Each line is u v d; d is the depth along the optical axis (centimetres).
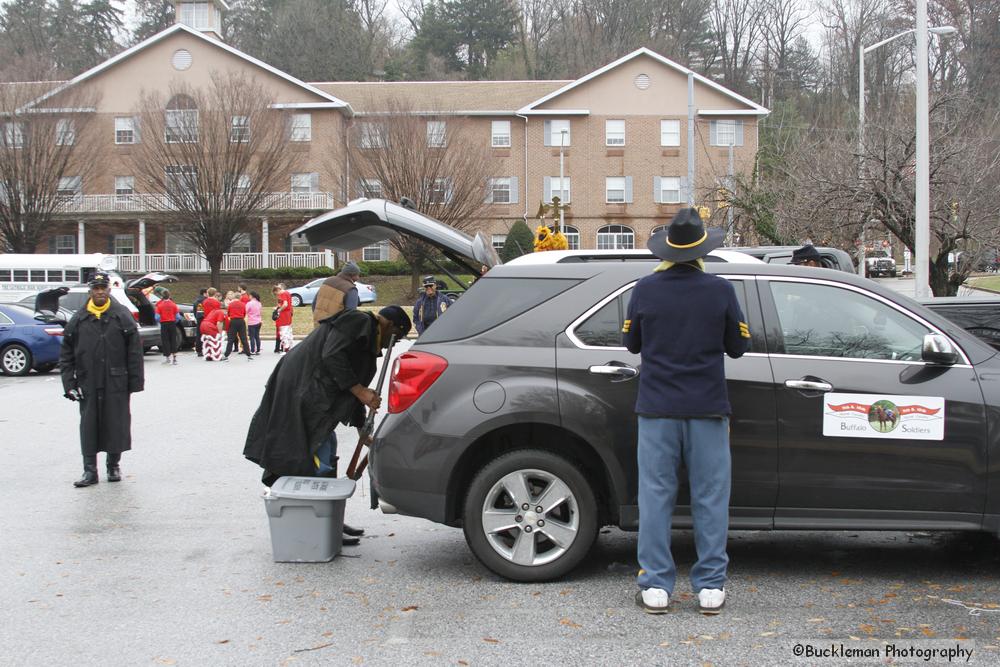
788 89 7231
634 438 522
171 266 4891
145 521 707
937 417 514
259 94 4309
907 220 1659
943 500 515
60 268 2947
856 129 1847
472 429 526
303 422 607
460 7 8269
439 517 534
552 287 549
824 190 1741
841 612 486
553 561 532
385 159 4212
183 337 2603
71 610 501
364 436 625
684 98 4834
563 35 8031
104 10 8238
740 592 521
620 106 4847
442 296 1587
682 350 470
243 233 4522
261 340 3002
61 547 632
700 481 480
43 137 4253
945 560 589
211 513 735
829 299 539
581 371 527
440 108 4459
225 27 8075
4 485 845
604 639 449
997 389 517
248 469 919
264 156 4303
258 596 523
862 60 2041
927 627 462
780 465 520
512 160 4894
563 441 552
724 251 738
